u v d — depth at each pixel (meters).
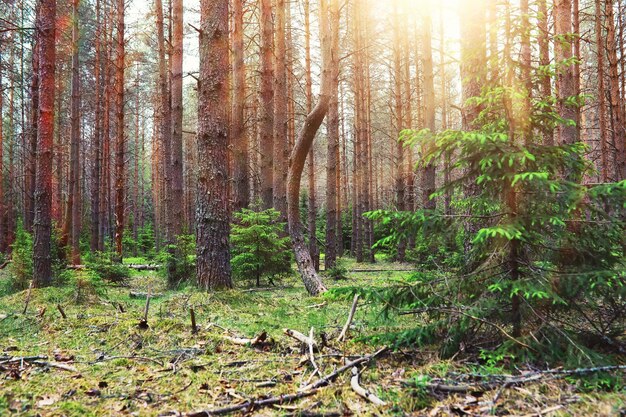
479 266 3.97
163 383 3.39
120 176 16.70
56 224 12.38
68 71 22.41
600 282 3.14
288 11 17.11
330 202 14.16
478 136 3.40
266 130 12.59
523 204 3.74
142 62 21.86
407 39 19.47
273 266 10.06
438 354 3.75
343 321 5.39
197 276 7.19
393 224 4.19
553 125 4.00
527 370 3.24
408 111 19.28
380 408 2.82
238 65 12.75
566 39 3.98
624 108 15.16
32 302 7.00
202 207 7.19
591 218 3.77
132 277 12.49
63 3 15.78
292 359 3.92
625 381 2.95
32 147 16.14
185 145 33.72
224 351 4.21
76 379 3.46
